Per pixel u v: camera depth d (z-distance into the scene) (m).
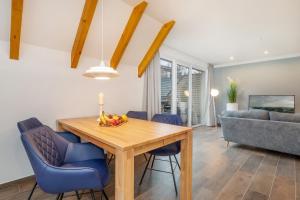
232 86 5.95
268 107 5.40
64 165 1.61
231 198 1.82
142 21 2.85
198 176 2.30
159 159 2.92
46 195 1.86
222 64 6.42
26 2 1.90
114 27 2.68
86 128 1.80
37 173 1.14
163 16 2.81
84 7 2.21
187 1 2.37
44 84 2.35
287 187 2.03
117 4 2.43
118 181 1.18
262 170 2.50
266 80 5.56
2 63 2.01
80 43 2.42
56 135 1.71
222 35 3.59
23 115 2.18
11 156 2.10
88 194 1.88
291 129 2.84
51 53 2.40
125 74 3.36
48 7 2.04
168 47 4.39
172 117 2.45
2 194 1.88
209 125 6.12
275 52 4.87
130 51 3.22
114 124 1.92
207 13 2.69
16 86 2.12
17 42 1.99
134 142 1.25
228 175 2.34
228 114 3.69
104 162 1.67
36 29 2.14
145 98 3.62
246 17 2.80
